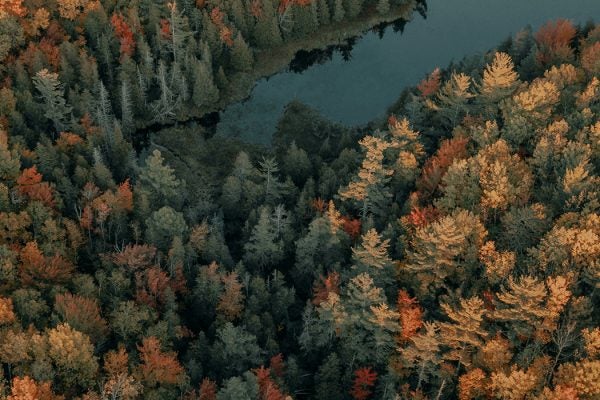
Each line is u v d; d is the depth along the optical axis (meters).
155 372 78.88
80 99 124.88
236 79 140.88
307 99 139.50
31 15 134.00
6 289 88.94
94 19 134.62
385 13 154.88
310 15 147.75
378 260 85.00
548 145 100.56
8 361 76.56
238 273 95.31
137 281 91.00
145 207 104.62
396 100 138.50
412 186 107.00
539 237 89.25
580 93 115.00
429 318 83.25
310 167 118.00
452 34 153.50
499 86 113.88
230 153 129.62
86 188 105.19
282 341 90.62
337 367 82.25
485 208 95.69
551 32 132.62
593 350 71.88
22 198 103.12
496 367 74.19
